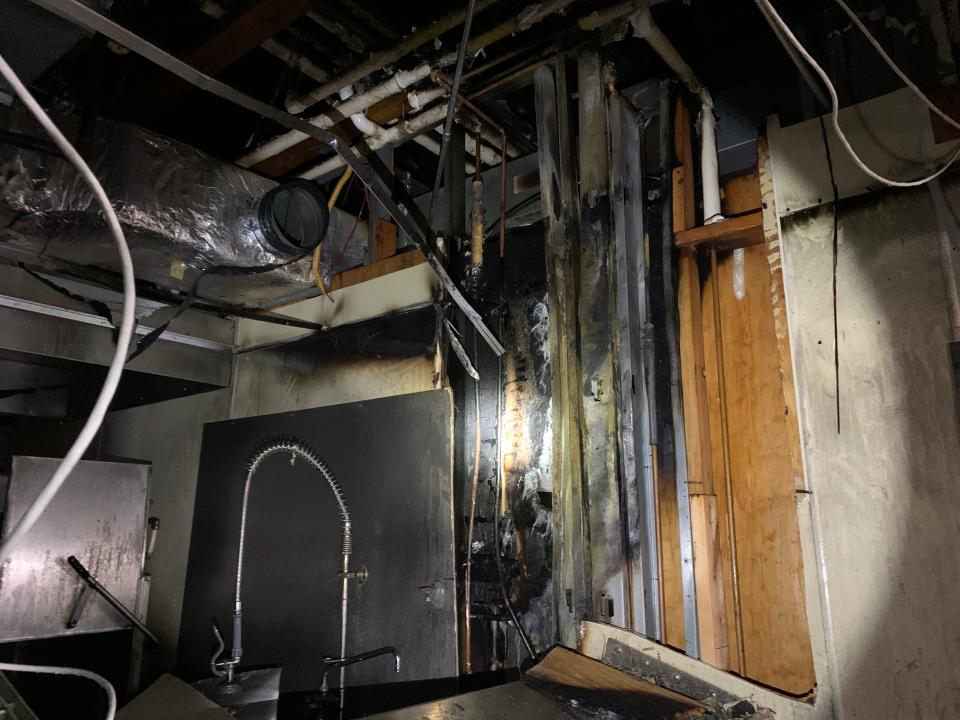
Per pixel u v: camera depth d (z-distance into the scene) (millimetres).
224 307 2756
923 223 1412
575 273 1954
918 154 1438
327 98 2393
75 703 2793
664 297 1960
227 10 2035
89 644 2832
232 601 2561
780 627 1698
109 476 2674
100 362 2682
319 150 2572
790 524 1726
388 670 2012
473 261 2246
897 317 1417
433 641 1923
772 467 1780
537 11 1824
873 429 1413
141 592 2729
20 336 2447
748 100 1987
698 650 1718
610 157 1953
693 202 1970
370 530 2182
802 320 1545
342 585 2207
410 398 2180
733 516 1826
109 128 2002
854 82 1594
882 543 1363
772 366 1822
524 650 1919
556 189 2055
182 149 2141
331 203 2512
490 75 2242
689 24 2242
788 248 1595
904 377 1390
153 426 3463
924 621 1290
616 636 1628
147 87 2242
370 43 2186
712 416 1899
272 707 2055
